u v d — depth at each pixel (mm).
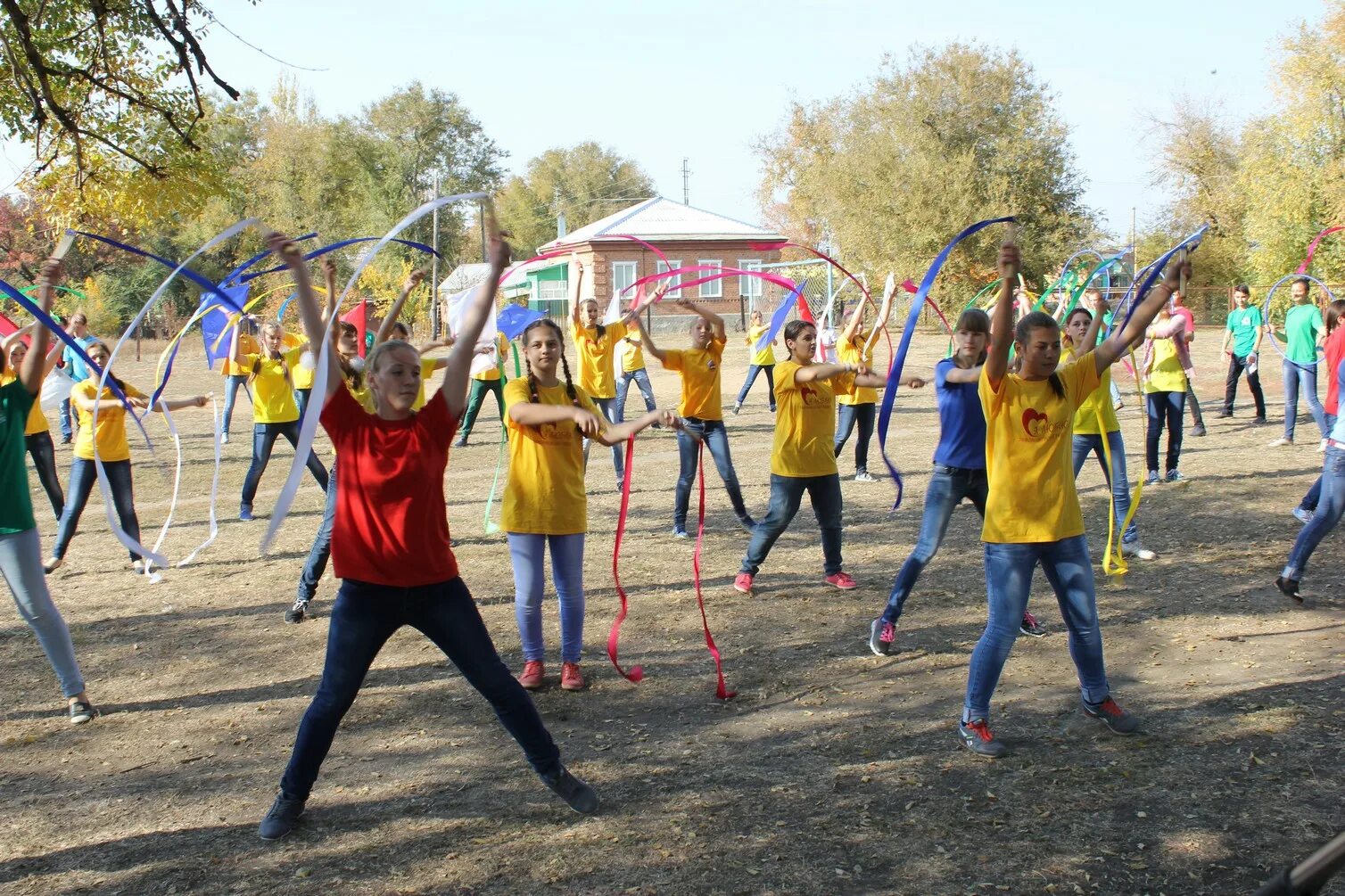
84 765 4738
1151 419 10406
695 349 8672
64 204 10344
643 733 4902
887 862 3658
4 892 3641
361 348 7699
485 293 3729
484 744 4844
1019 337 4430
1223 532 8352
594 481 11922
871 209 42750
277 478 12883
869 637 6180
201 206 10953
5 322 6984
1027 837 3791
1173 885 3445
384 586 3809
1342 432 6195
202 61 7547
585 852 3803
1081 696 4887
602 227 46344
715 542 8766
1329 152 29219
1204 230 4328
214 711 5340
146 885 3664
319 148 53562
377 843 3930
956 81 42094
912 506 10023
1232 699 4977
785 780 4340
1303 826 3770
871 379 6582
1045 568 4629
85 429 8125
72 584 7988
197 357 36062
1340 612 6227
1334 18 28797
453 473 12898
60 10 9219
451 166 59438
